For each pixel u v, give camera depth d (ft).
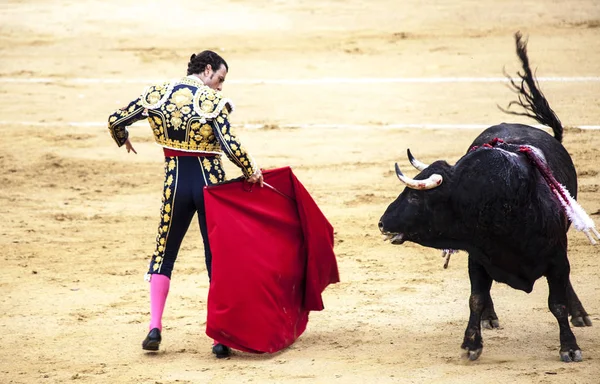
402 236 50.19
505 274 50.44
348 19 192.03
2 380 50.65
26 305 66.08
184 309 64.44
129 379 50.19
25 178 108.99
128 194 102.42
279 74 160.76
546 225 48.67
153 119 53.83
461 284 68.54
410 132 124.98
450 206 49.01
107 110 143.74
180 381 49.55
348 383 47.93
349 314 62.08
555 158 54.49
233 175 108.06
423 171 49.90
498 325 57.82
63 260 78.64
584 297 63.00
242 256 52.60
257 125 131.85
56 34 191.21
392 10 196.03
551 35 175.63
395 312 62.23
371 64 163.84
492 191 47.78
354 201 96.37
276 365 51.88
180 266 75.87
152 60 174.50
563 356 49.96
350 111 137.28
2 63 174.70
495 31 180.45
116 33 190.90
